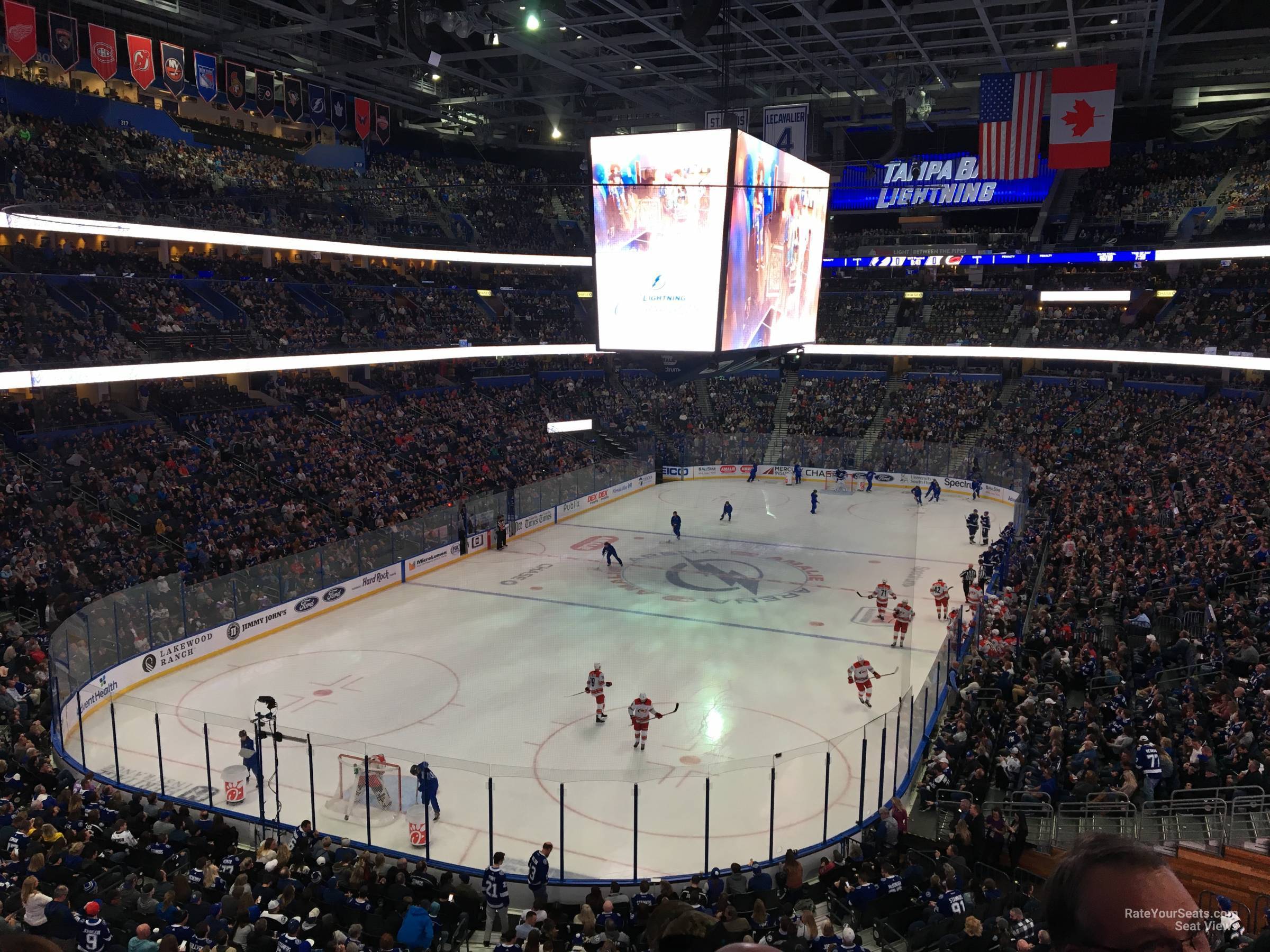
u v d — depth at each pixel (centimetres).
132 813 1720
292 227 4731
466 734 2323
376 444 4784
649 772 2102
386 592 3631
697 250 2486
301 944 1248
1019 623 2706
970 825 1648
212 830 1681
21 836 1524
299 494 3978
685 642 3034
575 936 1380
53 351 3547
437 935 1450
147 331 4238
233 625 2975
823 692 2594
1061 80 4031
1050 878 178
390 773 1841
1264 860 1438
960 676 2469
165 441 3928
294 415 4678
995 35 4188
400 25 2455
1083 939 163
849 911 1514
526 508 4588
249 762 1912
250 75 4428
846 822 1855
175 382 4450
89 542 3044
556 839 1808
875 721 1798
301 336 4950
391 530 3684
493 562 4081
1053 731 1883
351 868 1534
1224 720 1859
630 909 1519
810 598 3538
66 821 1641
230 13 4756
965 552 4238
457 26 3061
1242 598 2525
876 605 3441
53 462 3406
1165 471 4228
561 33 4481
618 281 2602
